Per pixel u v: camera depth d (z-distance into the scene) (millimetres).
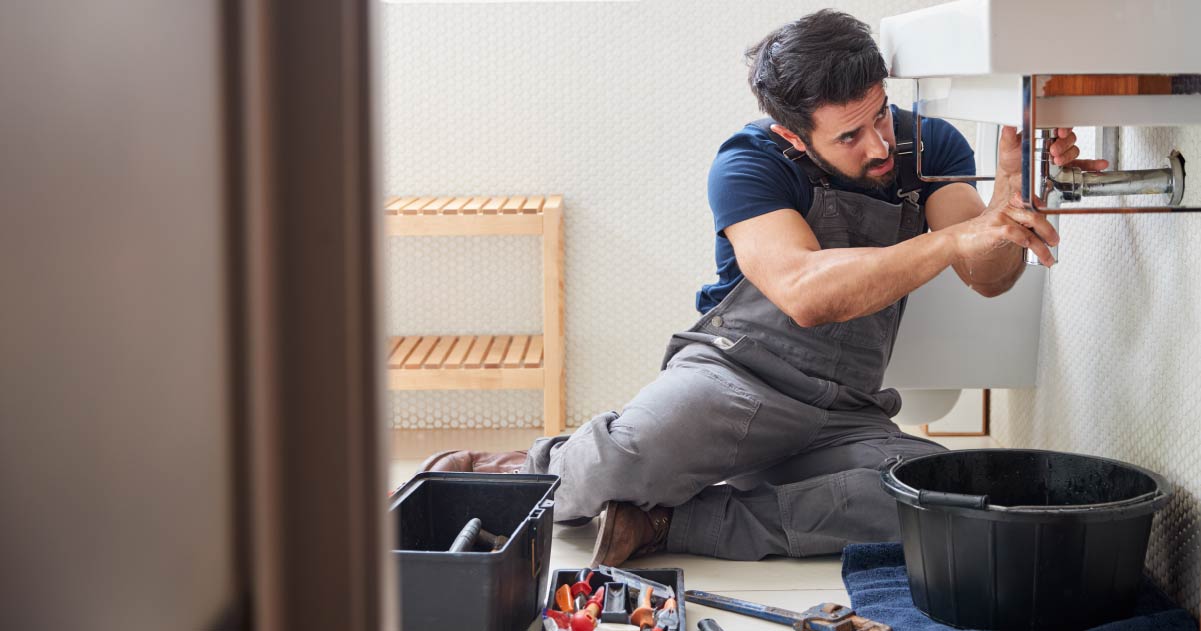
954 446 2602
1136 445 1740
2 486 215
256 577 251
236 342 241
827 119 1722
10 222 211
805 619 1476
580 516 1909
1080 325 1996
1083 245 1977
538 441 2094
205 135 233
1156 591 1603
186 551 239
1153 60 1170
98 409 224
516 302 2951
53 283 216
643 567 1842
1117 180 1484
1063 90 1210
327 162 241
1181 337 1559
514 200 2805
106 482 227
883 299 1665
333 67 239
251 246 240
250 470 245
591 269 2912
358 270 247
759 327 1932
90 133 219
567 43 2832
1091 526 1396
